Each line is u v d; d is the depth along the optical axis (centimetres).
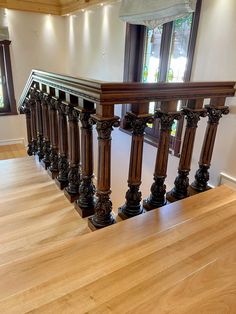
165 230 129
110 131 120
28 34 451
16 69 463
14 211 166
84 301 89
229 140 182
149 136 283
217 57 186
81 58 429
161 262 108
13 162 249
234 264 107
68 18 450
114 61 335
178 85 132
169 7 210
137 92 118
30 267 104
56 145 200
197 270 103
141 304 88
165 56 256
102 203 139
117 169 343
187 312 85
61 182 192
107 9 330
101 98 110
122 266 105
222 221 137
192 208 151
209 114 165
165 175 156
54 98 169
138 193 150
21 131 507
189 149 162
